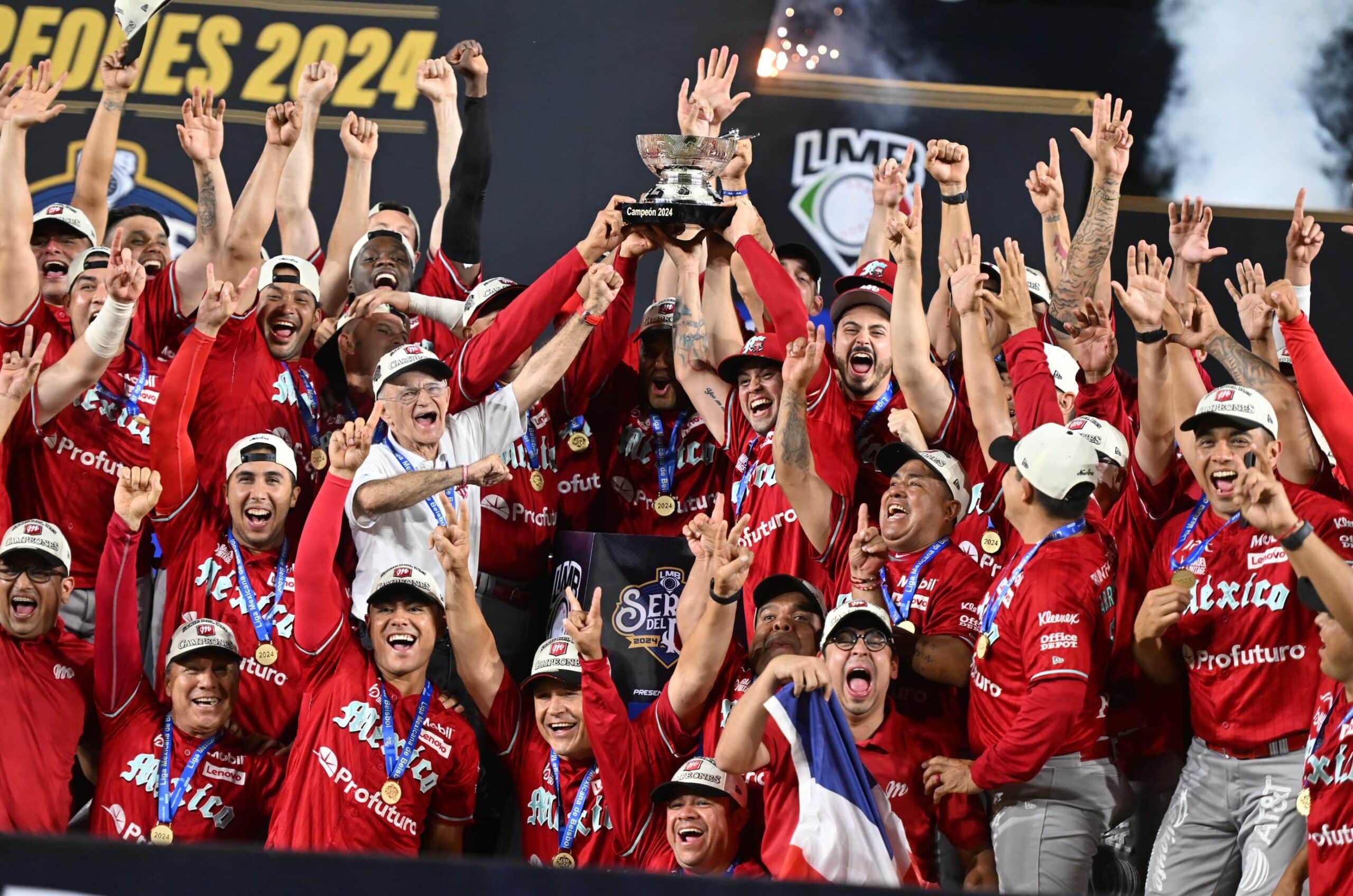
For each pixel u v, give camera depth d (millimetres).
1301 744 18000
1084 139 22219
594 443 23844
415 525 20984
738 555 19766
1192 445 19047
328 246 26859
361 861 14117
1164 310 19734
